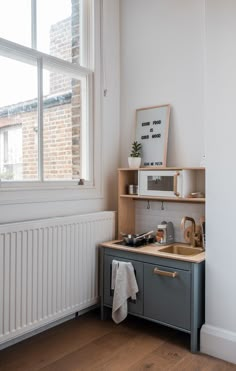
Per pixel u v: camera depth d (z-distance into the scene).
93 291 2.94
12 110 2.52
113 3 3.30
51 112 2.80
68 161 2.95
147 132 3.13
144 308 2.61
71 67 2.92
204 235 2.70
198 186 2.84
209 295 2.35
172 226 2.97
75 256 2.75
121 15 3.37
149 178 2.90
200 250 2.68
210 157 2.34
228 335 2.25
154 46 3.12
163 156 2.99
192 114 2.88
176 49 2.98
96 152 3.13
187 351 2.37
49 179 2.76
